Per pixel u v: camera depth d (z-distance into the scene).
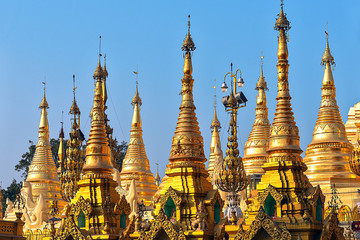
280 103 47.00
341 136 67.00
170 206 48.16
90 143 53.62
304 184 44.94
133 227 49.50
